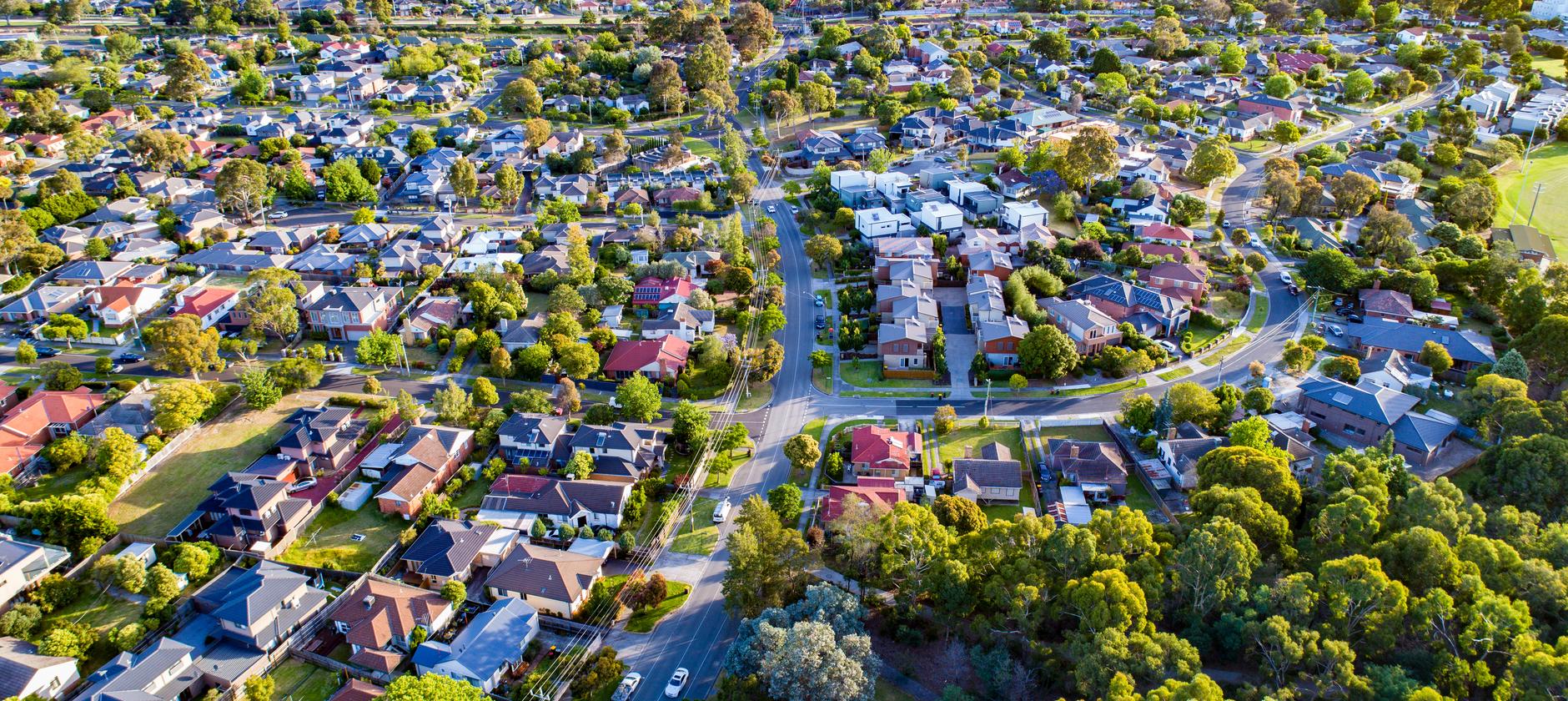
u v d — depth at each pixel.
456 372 134.62
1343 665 72.44
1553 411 104.81
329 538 101.94
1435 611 76.88
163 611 88.25
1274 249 171.38
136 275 155.50
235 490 102.31
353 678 84.31
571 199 199.88
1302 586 77.88
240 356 135.25
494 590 94.25
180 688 81.56
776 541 88.06
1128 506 106.19
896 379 134.38
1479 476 104.88
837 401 129.00
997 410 125.81
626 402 120.12
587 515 104.06
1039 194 195.00
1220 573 81.25
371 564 98.31
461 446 115.00
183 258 165.88
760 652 79.06
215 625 88.25
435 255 167.38
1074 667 79.12
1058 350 128.00
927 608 90.62
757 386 132.75
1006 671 77.50
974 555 86.81
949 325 147.00
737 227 170.50
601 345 140.00
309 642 89.56
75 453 110.38
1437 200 188.88
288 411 123.94
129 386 126.44
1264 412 120.25
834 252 165.38
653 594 91.62
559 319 139.00
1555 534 86.44
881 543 88.94
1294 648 73.31
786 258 174.12
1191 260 159.00
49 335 138.50
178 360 124.69
